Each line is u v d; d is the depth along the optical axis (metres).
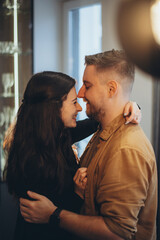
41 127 1.21
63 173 1.24
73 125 1.33
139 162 1.03
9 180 1.25
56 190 1.22
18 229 1.30
